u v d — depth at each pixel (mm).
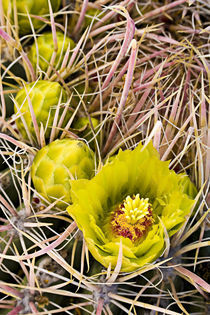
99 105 344
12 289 300
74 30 362
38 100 314
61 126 323
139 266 271
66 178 297
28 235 298
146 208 285
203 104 317
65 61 332
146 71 362
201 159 312
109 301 297
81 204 277
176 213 272
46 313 292
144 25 383
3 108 318
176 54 344
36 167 303
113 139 339
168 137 330
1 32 316
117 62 322
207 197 317
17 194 319
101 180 283
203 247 311
